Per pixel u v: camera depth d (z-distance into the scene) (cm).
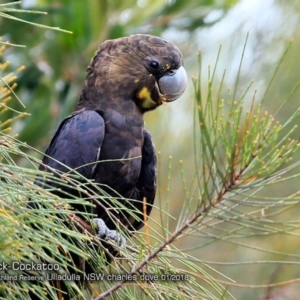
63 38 912
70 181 436
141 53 675
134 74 670
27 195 398
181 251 459
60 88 921
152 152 680
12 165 414
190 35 986
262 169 427
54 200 403
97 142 632
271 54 972
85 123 643
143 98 675
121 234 485
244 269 1021
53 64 913
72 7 899
